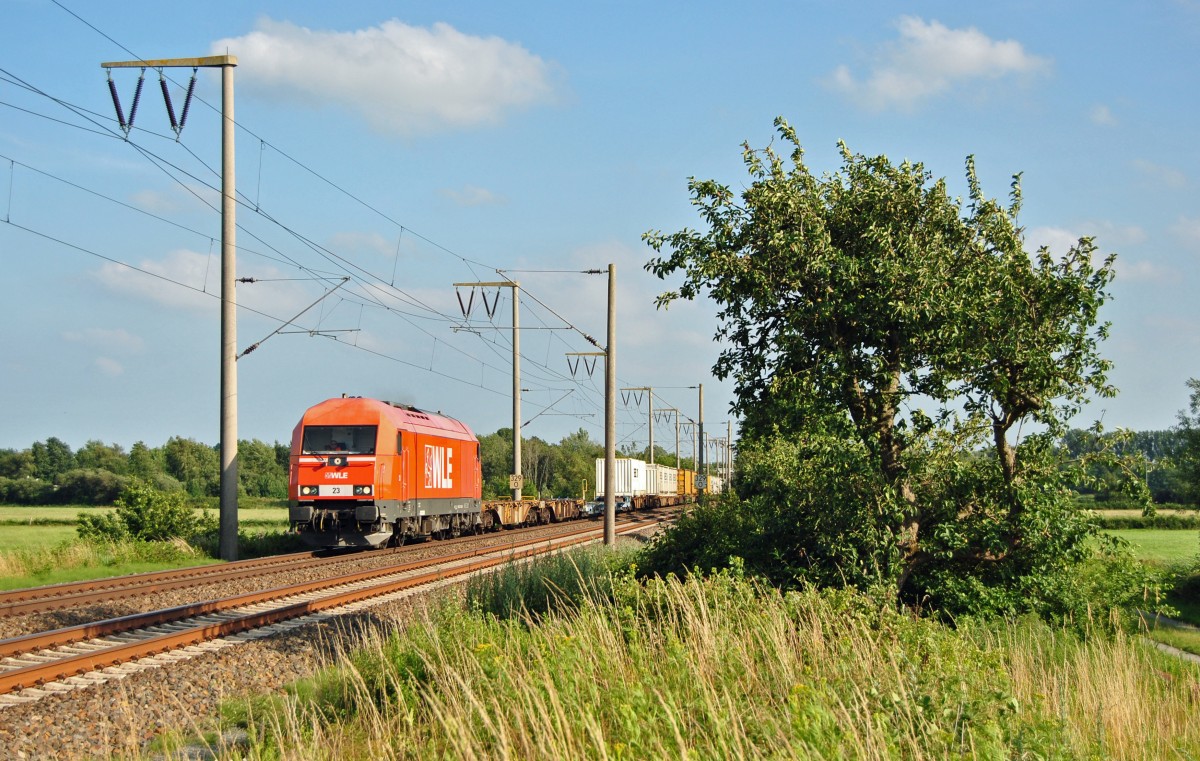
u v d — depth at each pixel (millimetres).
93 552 23297
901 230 12992
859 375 12844
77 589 18172
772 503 13883
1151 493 13055
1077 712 9562
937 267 12547
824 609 10336
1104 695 9828
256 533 32469
